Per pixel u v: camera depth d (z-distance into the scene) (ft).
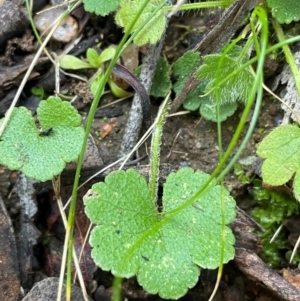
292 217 0.78
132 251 0.69
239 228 0.77
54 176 0.75
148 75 0.80
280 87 0.80
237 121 0.80
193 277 0.70
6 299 0.72
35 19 0.83
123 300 0.75
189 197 0.73
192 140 0.80
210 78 0.76
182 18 0.83
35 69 0.81
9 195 0.77
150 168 0.75
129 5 0.77
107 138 0.80
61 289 0.71
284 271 0.76
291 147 0.73
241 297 0.76
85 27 0.83
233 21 0.76
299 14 0.76
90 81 0.82
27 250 0.75
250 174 0.78
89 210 0.71
